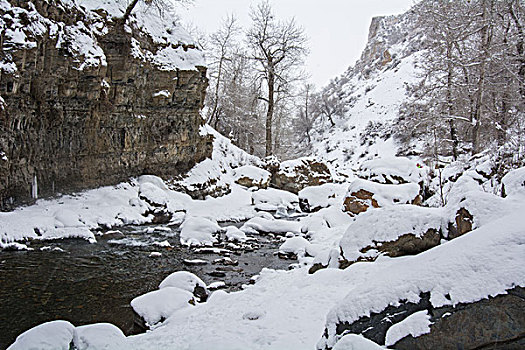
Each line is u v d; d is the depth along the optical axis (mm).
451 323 3367
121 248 12148
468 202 6547
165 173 19781
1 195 12086
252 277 9906
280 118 39719
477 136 19047
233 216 18406
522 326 3076
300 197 20656
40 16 12695
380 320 3863
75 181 15172
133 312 7082
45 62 13016
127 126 17328
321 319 5715
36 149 13398
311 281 7418
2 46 11352
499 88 19469
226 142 26250
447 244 4254
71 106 14453
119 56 16422
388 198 12680
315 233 13398
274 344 5102
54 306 7699
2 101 11445
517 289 3180
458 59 20766
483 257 3574
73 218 13242
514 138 13875
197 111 21312
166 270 10438
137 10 18438
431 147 21922
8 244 10984
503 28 20375
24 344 4746
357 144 52438
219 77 31047
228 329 5762
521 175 6684
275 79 31594
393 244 7297
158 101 18797
